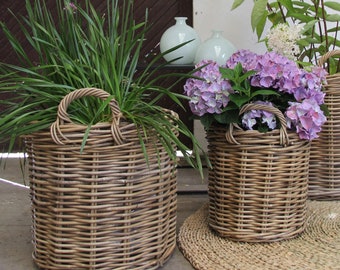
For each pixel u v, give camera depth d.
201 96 1.43
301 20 2.00
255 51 2.76
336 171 1.91
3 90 1.30
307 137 1.43
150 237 1.31
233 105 1.41
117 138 1.18
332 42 2.00
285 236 1.50
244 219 1.48
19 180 2.46
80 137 1.18
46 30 1.29
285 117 1.42
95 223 1.21
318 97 1.42
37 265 1.37
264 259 1.39
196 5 2.75
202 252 1.44
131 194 1.23
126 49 1.33
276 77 1.39
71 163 1.19
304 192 1.53
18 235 1.67
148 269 1.32
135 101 1.30
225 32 2.76
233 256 1.41
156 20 2.93
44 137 1.20
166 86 2.84
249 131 1.40
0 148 2.95
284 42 1.57
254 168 1.43
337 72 1.95
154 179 1.27
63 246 1.24
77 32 1.30
